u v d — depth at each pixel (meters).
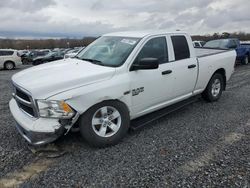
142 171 3.23
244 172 3.17
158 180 3.03
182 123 4.91
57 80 3.52
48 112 3.38
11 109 4.05
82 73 3.75
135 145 3.97
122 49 4.34
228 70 6.55
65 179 3.08
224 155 3.61
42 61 27.61
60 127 3.40
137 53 4.22
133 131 4.52
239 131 4.50
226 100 6.54
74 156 3.62
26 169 3.30
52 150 3.72
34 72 4.02
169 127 4.71
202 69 5.55
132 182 3.00
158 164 3.39
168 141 4.10
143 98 4.29
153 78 4.38
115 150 3.80
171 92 4.85
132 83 4.05
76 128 3.73
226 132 4.46
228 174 3.13
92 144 3.78
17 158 3.57
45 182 3.03
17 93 3.85
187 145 3.95
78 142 4.02
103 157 3.59
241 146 3.90
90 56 4.66
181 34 5.14
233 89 7.84
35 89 3.39
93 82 3.67
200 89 5.76
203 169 3.25
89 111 3.64
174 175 3.13
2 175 3.17
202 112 5.58
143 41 4.38
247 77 10.09
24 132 3.65
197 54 5.92
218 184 2.94
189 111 5.65
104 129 3.83
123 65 4.03
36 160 3.52
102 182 3.01
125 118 4.02
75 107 3.47
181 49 5.07
